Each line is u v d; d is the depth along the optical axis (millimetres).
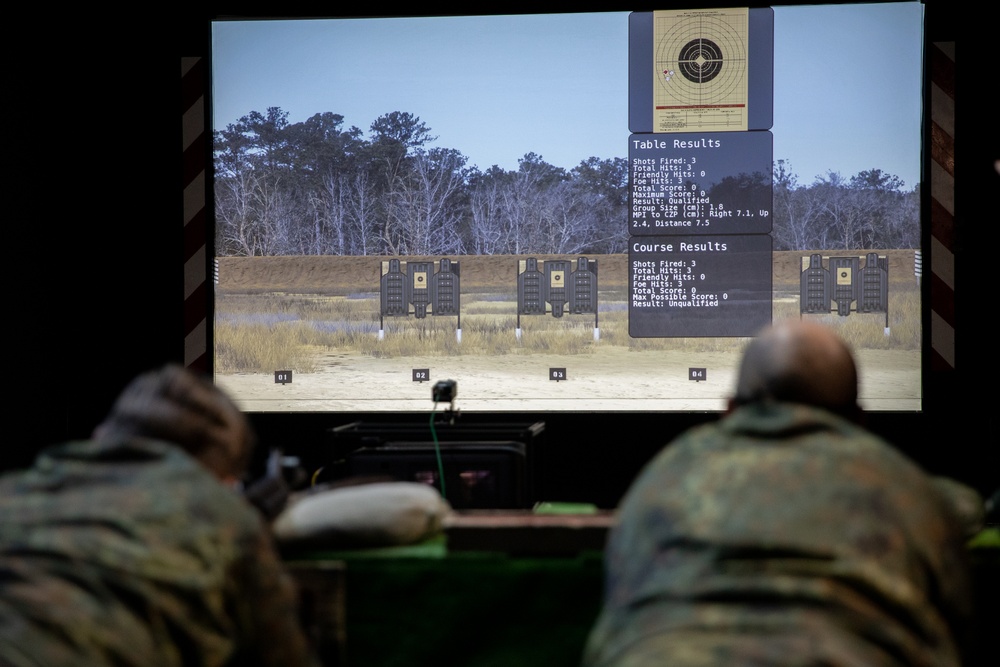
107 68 5113
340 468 3336
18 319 5148
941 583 1351
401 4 5051
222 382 5133
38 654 1286
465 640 2008
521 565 1997
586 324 5020
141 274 5137
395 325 5102
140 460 1566
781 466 1396
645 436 4977
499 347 5059
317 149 5113
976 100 4762
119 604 1382
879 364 4867
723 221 4934
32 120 5129
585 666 1378
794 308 4906
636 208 4980
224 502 1549
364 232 5109
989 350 4793
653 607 1318
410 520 2053
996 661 1953
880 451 1450
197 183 5105
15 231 5141
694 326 4957
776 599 1265
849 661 1187
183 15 5082
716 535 1332
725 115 4914
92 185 5129
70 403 5129
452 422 3582
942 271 4805
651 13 4945
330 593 2008
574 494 5012
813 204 4887
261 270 5137
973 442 4797
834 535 1311
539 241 5043
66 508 1469
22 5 5082
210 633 1451
